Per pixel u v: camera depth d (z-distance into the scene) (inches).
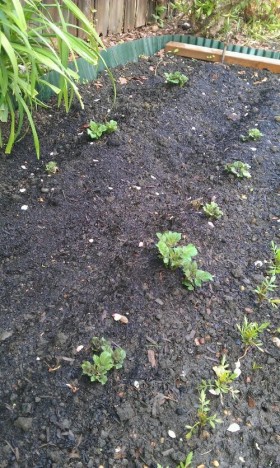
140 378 41.3
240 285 50.9
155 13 107.6
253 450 37.9
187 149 71.4
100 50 86.0
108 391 40.1
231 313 48.0
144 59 94.0
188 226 57.4
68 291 48.1
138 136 71.3
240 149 71.8
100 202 59.7
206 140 73.8
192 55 96.5
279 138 74.9
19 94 54.1
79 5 83.4
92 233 55.4
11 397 38.9
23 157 66.1
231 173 66.4
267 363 44.0
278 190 65.1
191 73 89.7
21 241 53.6
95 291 48.3
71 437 36.9
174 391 40.7
